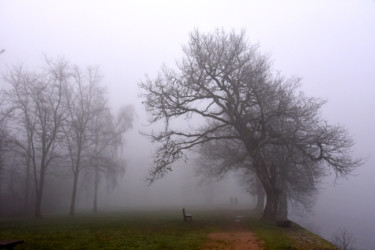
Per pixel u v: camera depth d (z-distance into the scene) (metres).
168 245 13.25
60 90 32.94
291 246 13.60
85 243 13.60
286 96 24.81
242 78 24.12
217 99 25.70
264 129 24.56
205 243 14.15
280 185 35.12
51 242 13.84
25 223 23.22
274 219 26.03
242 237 16.19
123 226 20.34
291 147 25.39
